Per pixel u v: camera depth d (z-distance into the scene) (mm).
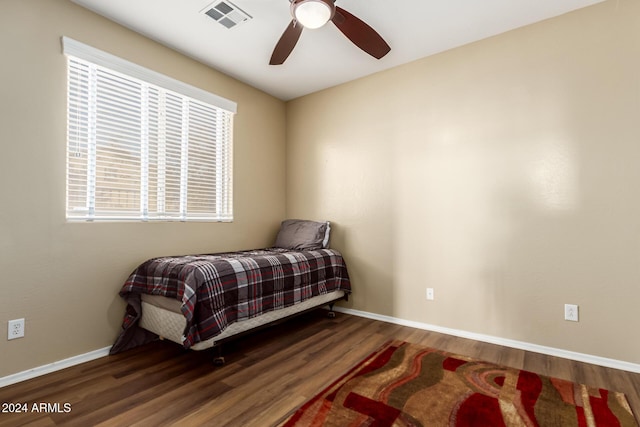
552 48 2404
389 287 3168
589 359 2232
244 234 3471
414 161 3033
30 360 2008
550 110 2408
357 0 2205
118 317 2443
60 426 1532
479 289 2682
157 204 2729
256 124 3629
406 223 3072
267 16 2377
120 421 1571
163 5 2244
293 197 3936
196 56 2938
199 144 3070
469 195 2740
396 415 1608
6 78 1925
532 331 2449
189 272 2135
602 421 1556
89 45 2273
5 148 1920
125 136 2516
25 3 2000
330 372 2074
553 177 2389
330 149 3615
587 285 2258
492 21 2451
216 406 1699
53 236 2115
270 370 2105
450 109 2844
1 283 1902
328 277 3152
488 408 1664
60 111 2150
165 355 2346
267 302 2514
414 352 2387
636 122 2121
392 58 2998
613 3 2201
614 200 2180
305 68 3180
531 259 2465
